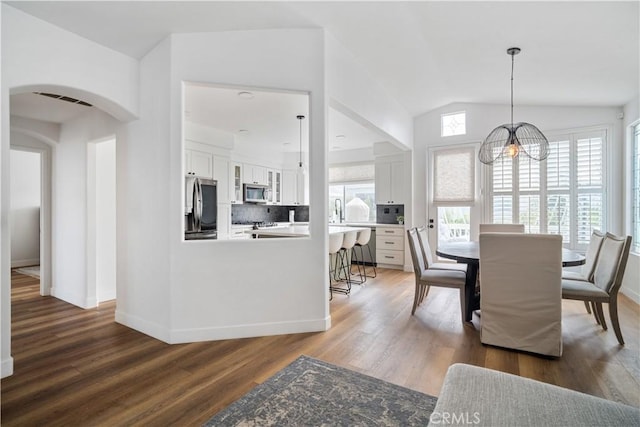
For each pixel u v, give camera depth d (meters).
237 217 6.72
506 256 2.47
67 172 4.05
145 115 2.92
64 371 2.23
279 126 5.23
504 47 3.12
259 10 2.57
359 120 3.88
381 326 3.05
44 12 2.32
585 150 4.41
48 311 3.62
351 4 2.61
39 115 3.85
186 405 1.83
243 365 2.29
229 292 2.79
